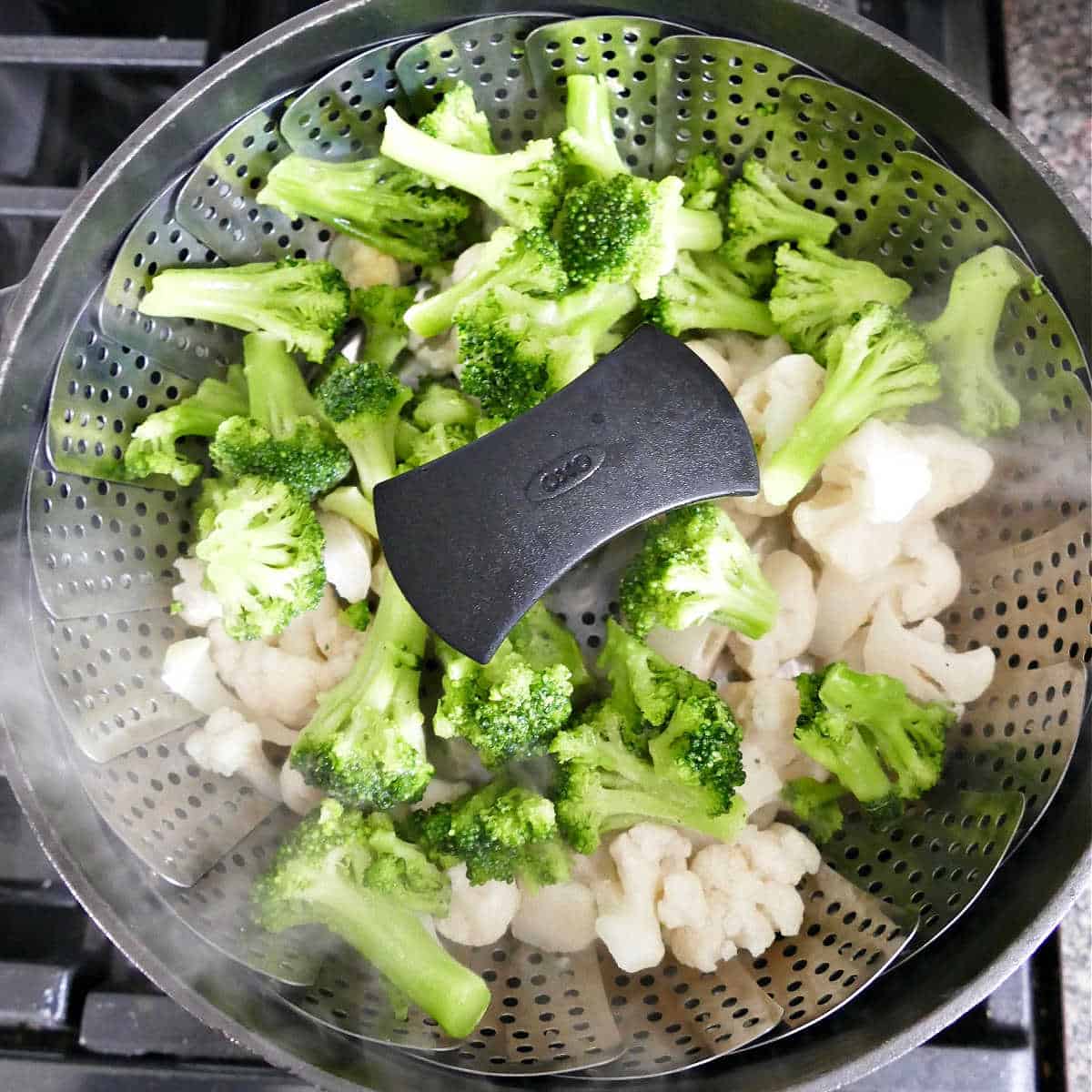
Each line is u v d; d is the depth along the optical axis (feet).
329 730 1.20
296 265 1.25
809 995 1.14
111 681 1.20
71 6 1.42
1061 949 1.25
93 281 1.15
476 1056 1.14
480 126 1.23
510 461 1.12
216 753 1.22
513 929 1.22
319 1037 1.10
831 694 1.19
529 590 1.11
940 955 1.11
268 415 1.26
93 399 1.20
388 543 1.13
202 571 1.25
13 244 1.37
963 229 1.18
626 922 1.16
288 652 1.26
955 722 1.22
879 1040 1.05
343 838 1.18
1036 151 1.08
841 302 1.24
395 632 1.22
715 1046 1.12
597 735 1.20
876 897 1.18
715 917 1.18
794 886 1.21
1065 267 1.10
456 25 1.15
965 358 1.20
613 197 1.19
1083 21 1.35
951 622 1.27
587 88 1.20
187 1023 1.20
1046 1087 1.24
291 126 1.19
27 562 1.15
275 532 1.19
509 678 1.16
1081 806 1.08
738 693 1.25
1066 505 1.16
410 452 1.26
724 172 1.28
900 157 1.17
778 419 1.22
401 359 1.31
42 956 1.23
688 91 1.21
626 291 1.24
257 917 1.18
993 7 1.37
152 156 1.12
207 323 1.28
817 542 1.22
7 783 1.28
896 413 1.24
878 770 1.20
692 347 1.27
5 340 1.10
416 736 1.20
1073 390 1.13
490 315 1.19
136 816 1.17
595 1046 1.15
